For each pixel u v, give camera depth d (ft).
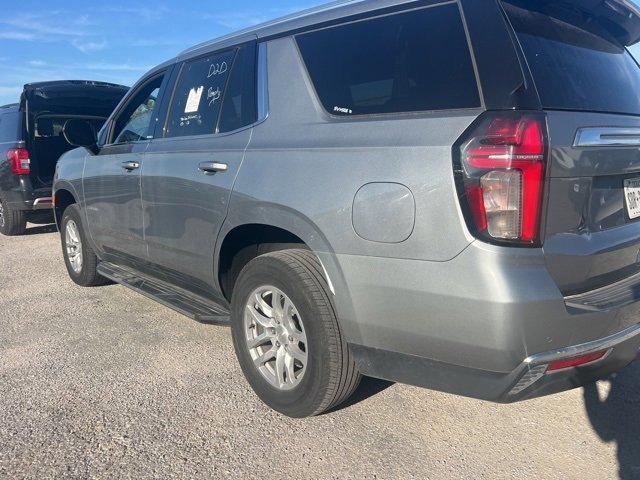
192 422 10.01
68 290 17.88
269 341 10.21
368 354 8.57
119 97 29.60
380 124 8.41
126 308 16.02
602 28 10.00
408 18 8.68
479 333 7.27
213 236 10.96
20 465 8.80
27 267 21.26
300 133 9.52
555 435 9.70
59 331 14.34
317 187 8.78
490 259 7.11
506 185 7.10
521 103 7.26
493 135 7.17
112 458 8.99
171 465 8.82
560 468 8.81
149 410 10.41
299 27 10.27
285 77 10.17
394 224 7.82
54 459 8.95
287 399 9.79
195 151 11.55
